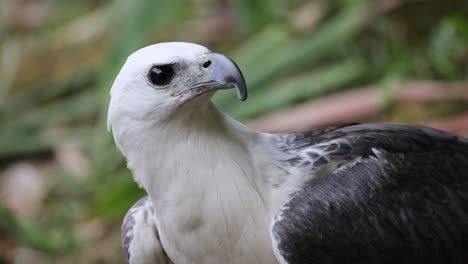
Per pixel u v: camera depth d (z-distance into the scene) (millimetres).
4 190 14117
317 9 14219
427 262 7559
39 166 14508
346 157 7590
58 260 12445
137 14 13070
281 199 7504
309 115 12617
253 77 13078
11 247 12711
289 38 13516
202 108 7316
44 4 18156
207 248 7547
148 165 7461
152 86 7258
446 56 12891
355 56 13406
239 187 7383
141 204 8195
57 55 16500
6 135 14906
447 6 13781
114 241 12414
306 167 7559
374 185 7410
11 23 17938
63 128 14945
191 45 7359
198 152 7367
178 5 15070
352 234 7258
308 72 13516
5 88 16250
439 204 7609
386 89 12500
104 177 13016
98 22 16750
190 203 7414
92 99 15094
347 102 12609
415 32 13703
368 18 13555
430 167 7715
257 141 7598
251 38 13797
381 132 7898
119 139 7516
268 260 7547
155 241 8031
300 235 7191
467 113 12023
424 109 12500
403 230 7414
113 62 13117
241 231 7453
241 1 13734
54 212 13203
